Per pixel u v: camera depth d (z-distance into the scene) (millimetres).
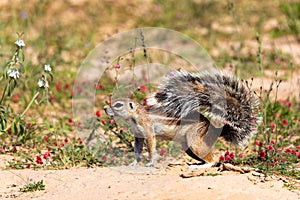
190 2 25016
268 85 17531
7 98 15398
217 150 12523
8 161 11742
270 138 12500
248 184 10008
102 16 24312
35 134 13273
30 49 19484
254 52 20578
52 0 24609
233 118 11266
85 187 10195
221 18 24469
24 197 10078
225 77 11375
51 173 11133
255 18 24672
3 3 23469
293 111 14938
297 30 23047
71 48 20188
